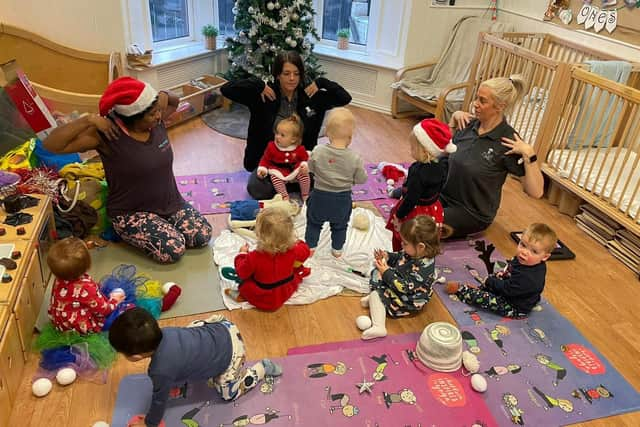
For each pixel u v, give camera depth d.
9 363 1.88
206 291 2.60
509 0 4.97
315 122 3.52
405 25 4.97
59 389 2.03
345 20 5.47
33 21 3.80
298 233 3.11
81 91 4.14
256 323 2.43
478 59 4.29
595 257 3.13
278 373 2.14
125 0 4.27
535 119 3.66
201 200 3.42
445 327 2.26
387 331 2.45
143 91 2.46
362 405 2.04
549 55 4.50
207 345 1.84
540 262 2.46
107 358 2.12
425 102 4.72
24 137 3.04
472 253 3.08
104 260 2.76
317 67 5.13
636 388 2.22
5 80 2.94
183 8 5.19
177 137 4.38
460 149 3.08
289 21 4.67
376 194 3.68
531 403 2.10
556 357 2.34
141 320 1.67
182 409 1.96
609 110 3.62
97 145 2.57
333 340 2.37
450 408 2.05
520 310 2.55
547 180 3.77
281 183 3.27
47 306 2.37
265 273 2.37
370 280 2.62
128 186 2.69
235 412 1.97
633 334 2.54
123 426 1.89
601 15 4.00
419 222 2.33
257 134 3.48
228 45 4.99
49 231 2.55
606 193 3.20
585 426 2.03
